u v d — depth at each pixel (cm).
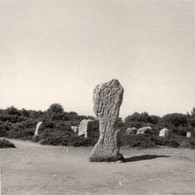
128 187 892
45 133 2500
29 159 1401
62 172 1102
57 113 4688
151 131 3256
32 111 4853
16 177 993
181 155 1761
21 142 2323
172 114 5462
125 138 2348
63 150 1827
